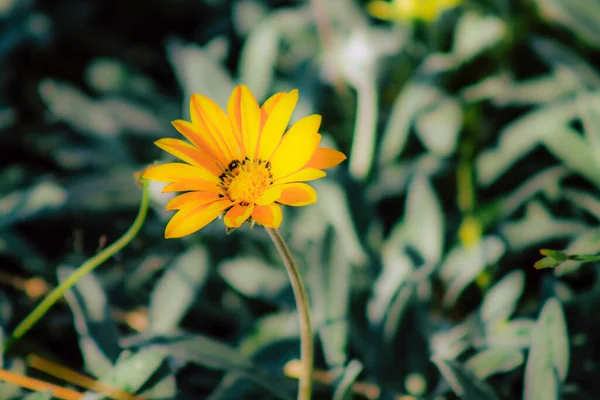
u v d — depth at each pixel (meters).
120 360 0.60
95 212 0.80
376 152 0.79
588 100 0.68
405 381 0.64
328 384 0.64
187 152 0.50
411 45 0.83
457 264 0.68
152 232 0.76
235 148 0.51
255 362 0.65
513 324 0.63
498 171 0.73
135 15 1.12
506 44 0.82
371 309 0.66
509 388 0.62
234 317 0.71
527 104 0.81
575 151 0.70
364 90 0.74
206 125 0.51
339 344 0.64
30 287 0.73
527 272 0.70
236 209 0.49
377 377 0.64
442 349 0.64
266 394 0.63
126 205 0.79
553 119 0.71
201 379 0.66
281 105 0.51
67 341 0.74
